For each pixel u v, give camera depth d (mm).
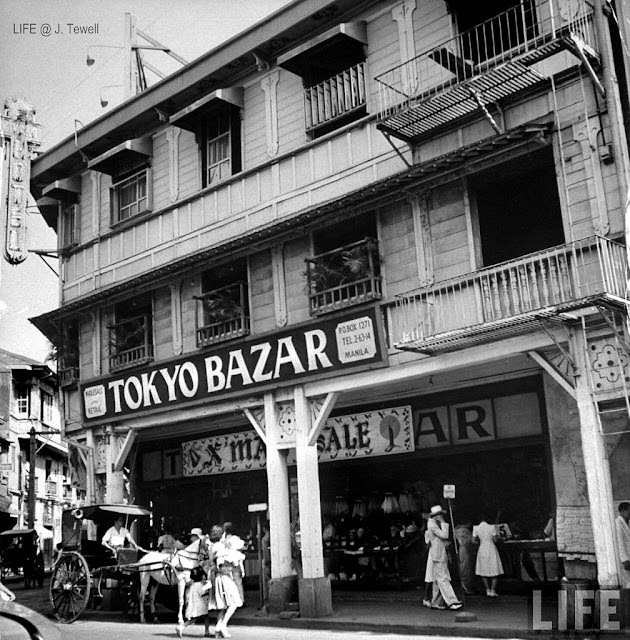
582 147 12359
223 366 16859
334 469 19016
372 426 17812
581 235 12180
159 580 15133
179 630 12867
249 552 19766
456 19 14414
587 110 12352
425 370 13727
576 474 13820
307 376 15320
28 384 43875
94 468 19875
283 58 16406
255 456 20062
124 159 20703
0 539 31359
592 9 12438
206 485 21469
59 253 22156
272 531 15586
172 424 18922
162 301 19250
